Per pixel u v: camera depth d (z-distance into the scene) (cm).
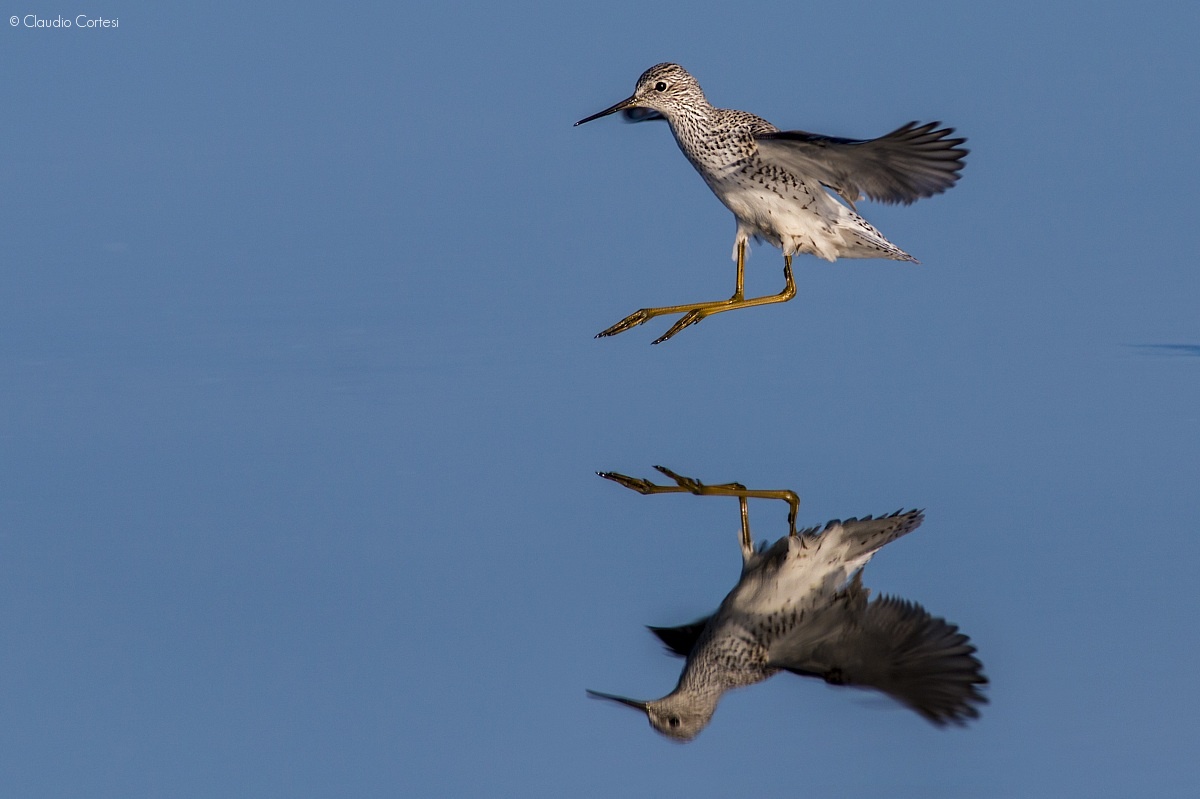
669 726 1016
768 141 1425
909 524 1282
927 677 1049
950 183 1429
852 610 1149
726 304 1566
